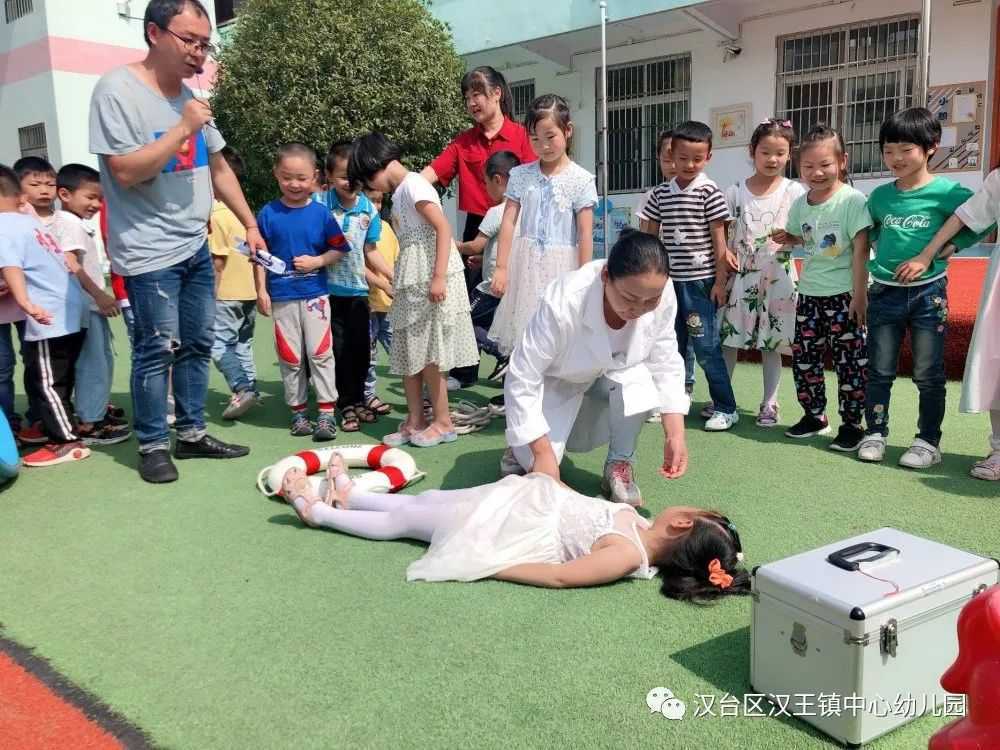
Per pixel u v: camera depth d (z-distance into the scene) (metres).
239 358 4.57
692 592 2.19
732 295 4.02
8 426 3.33
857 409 3.55
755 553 2.49
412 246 3.61
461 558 2.35
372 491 2.96
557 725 1.68
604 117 7.67
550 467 2.66
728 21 9.46
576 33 10.16
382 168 3.64
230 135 9.76
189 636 2.09
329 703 1.78
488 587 2.31
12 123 13.05
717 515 2.29
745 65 9.64
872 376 3.39
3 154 13.38
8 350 3.80
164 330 3.34
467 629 2.08
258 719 1.73
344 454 3.33
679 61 10.19
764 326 3.88
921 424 3.34
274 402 4.89
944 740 1.14
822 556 1.76
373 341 4.79
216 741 1.67
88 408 3.91
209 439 3.70
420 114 9.23
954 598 1.64
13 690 1.87
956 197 3.15
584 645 1.99
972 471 3.16
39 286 3.60
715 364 3.92
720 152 10.02
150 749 1.65
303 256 3.82
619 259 2.37
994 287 3.04
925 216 3.18
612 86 10.77
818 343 3.64
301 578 2.40
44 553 2.66
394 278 3.70
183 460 3.67
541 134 3.48
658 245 2.37
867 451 3.38
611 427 2.95
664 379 2.82
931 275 3.21
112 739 1.68
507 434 2.67
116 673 1.93
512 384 2.67
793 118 9.48
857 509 2.84
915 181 3.24
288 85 8.97
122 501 3.13
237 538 2.73
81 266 3.92
